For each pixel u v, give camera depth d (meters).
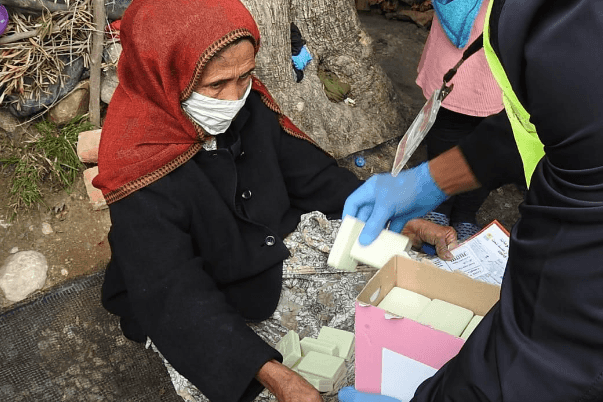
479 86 2.47
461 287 1.61
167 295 1.80
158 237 1.83
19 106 3.05
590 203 0.87
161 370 2.52
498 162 1.62
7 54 2.91
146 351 2.57
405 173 1.75
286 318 2.09
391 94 3.47
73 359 2.53
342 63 3.27
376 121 3.42
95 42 3.02
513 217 3.22
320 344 1.91
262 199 2.14
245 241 2.07
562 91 0.87
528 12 0.89
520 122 1.17
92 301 2.70
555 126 0.90
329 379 1.81
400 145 1.64
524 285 0.99
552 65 0.87
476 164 1.65
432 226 2.11
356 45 3.25
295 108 3.07
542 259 0.93
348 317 2.05
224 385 1.72
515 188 3.35
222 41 1.68
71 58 3.05
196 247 2.03
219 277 2.08
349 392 1.66
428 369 1.47
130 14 1.73
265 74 2.95
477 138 1.63
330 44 3.21
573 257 0.89
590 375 0.90
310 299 2.12
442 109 2.66
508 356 0.99
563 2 0.88
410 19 4.60
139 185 1.83
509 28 0.92
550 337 0.94
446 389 1.12
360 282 2.14
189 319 1.77
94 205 2.98
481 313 1.63
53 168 3.05
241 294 2.11
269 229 2.10
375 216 1.74
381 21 4.63
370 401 1.61
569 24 0.86
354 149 3.34
